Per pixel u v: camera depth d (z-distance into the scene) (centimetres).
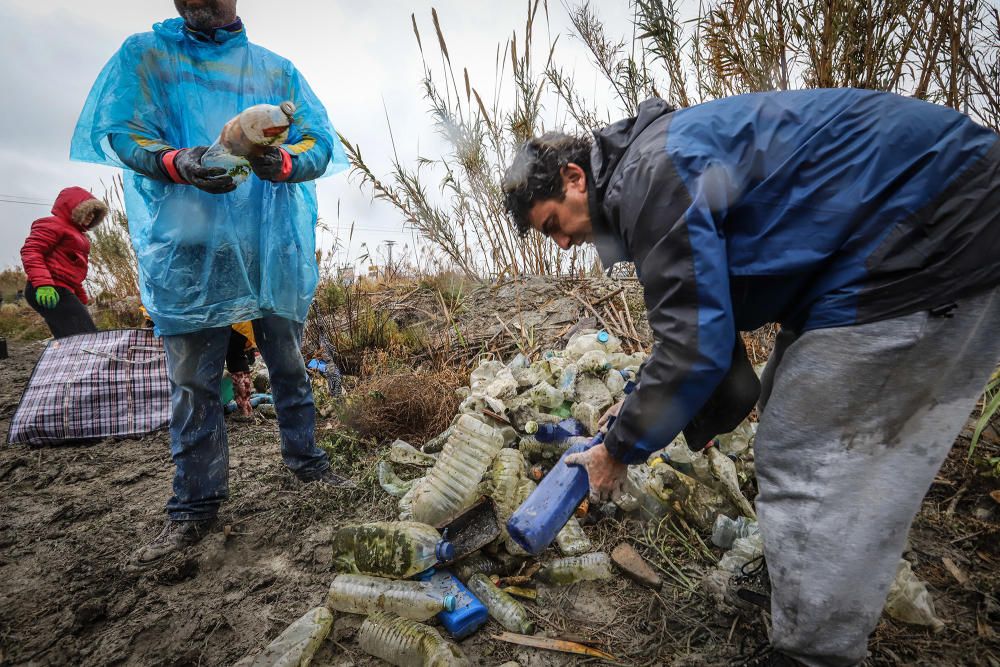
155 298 233
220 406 257
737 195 129
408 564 195
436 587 195
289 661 177
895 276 123
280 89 252
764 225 130
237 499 277
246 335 314
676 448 249
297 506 268
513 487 238
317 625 190
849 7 261
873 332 125
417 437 339
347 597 200
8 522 274
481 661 179
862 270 125
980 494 234
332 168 282
